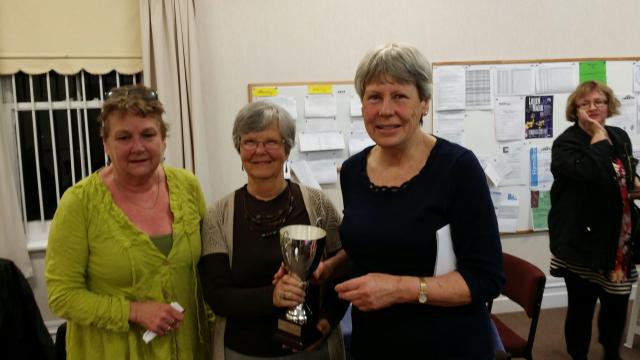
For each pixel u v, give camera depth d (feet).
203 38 9.48
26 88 9.39
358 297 3.11
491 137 10.61
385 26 10.03
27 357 6.73
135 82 9.57
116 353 3.96
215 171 9.83
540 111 10.69
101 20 9.11
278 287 3.80
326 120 10.02
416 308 3.31
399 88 3.19
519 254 11.05
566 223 7.53
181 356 4.20
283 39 9.75
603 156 6.95
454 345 3.27
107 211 3.94
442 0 10.14
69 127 9.58
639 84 10.96
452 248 3.27
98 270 3.93
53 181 9.80
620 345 8.37
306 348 4.04
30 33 8.93
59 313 3.85
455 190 3.22
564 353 9.06
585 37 10.73
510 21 10.43
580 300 7.77
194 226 4.30
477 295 3.13
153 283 4.00
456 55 10.32
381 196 3.46
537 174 10.84
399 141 3.28
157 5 8.86
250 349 4.08
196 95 9.12
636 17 10.84
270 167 4.11
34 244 9.53
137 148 3.79
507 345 6.47
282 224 4.22
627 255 7.26
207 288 4.15
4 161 9.00
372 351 3.52
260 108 4.06
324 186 10.19
